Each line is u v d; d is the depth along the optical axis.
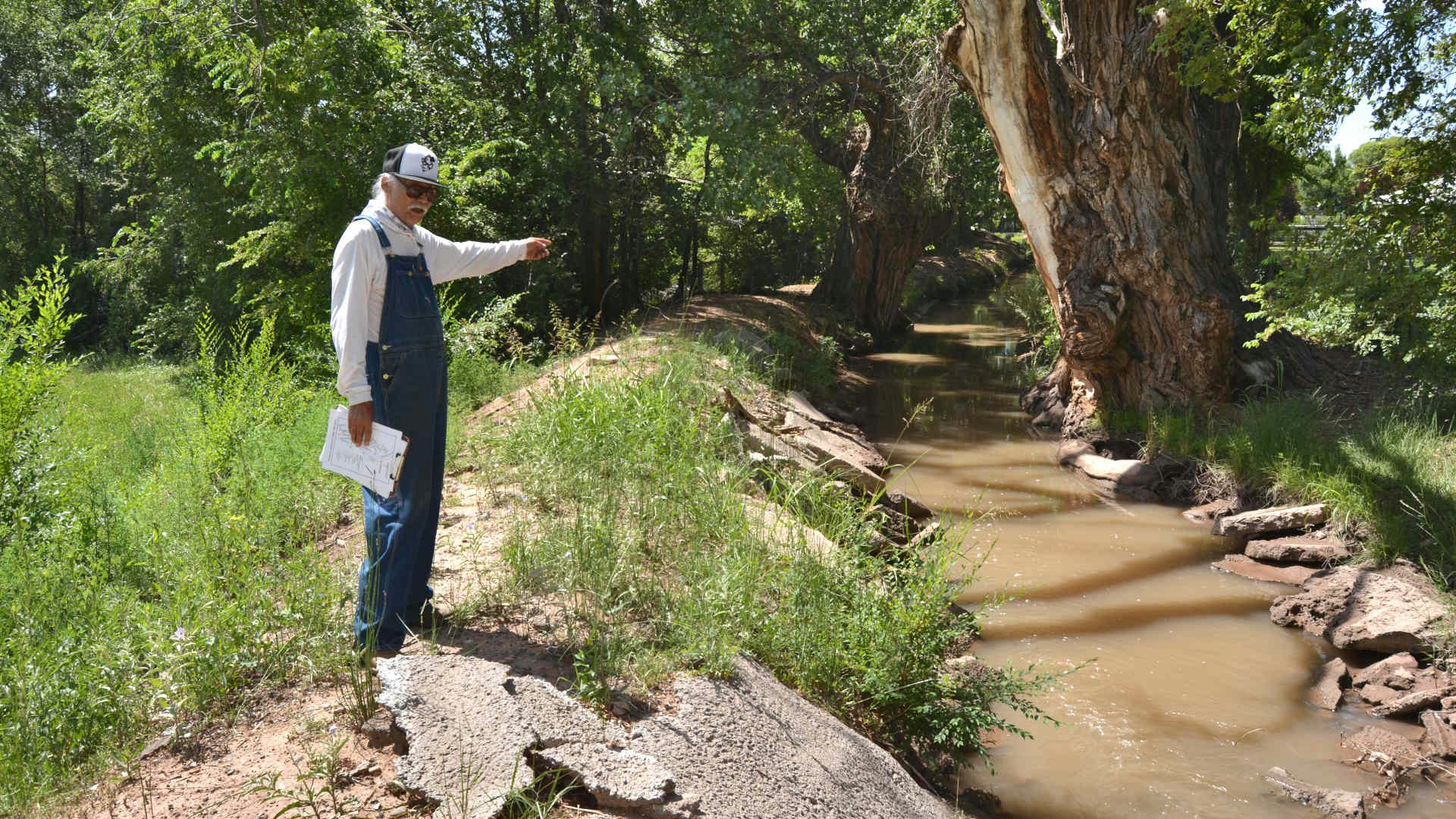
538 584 4.23
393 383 3.44
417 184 3.46
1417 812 4.67
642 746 3.14
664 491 5.29
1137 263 11.70
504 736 3.02
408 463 3.51
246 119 14.59
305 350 11.60
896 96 18.69
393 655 3.54
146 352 20.45
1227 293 11.90
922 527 8.27
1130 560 8.22
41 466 5.58
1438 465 8.61
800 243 31.73
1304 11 9.20
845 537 5.64
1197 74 10.16
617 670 3.58
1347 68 8.90
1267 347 12.26
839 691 4.45
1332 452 9.42
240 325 15.09
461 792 2.79
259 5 13.09
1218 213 12.98
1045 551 8.40
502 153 16.56
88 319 26.62
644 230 23.14
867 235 22.52
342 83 13.59
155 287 22.36
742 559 4.70
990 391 16.64
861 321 23.27
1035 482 10.84
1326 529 8.34
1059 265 12.40
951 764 4.74
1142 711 5.57
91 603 4.23
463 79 16.53
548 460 5.79
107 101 16.38
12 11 26.08
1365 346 9.49
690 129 17.16
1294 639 6.68
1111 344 12.07
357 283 3.34
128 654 3.62
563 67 17.69
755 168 16.70
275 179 13.20
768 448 7.37
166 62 14.83
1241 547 8.61
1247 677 6.06
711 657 3.80
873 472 9.17
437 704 3.17
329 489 5.99
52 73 26.17
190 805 2.86
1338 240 9.16
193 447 6.41
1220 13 10.79
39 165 28.45
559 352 11.02
